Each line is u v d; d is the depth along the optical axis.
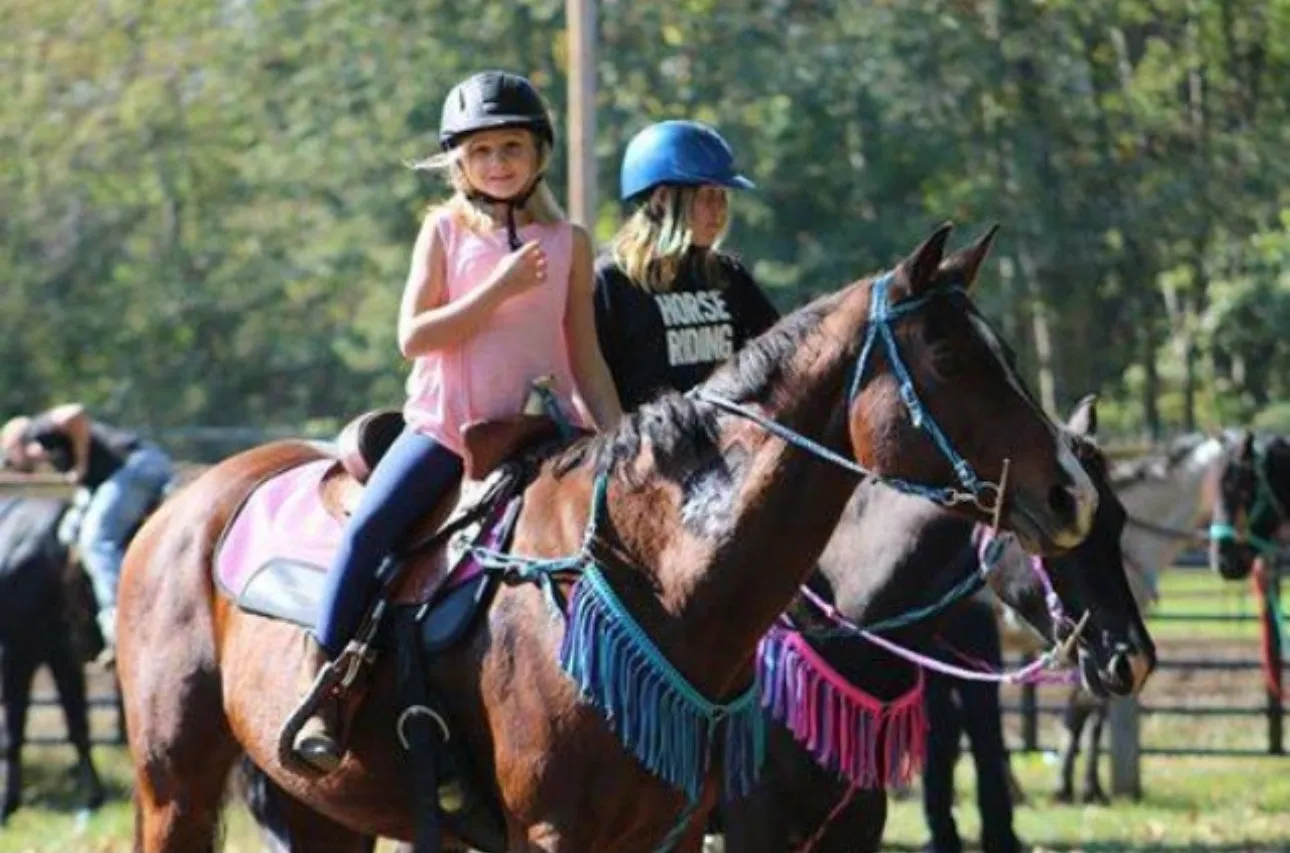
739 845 8.62
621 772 6.91
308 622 7.62
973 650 11.66
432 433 7.49
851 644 8.56
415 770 7.35
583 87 15.52
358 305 41.03
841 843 8.80
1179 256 33.94
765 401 6.91
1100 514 8.55
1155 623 25.86
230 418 42.47
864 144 31.45
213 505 8.55
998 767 12.11
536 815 7.04
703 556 6.89
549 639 7.01
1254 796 17.05
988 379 6.59
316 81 34.41
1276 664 17.06
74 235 41.88
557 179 31.81
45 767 19.20
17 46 40.03
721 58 31.39
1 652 16.81
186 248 42.03
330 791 7.73
